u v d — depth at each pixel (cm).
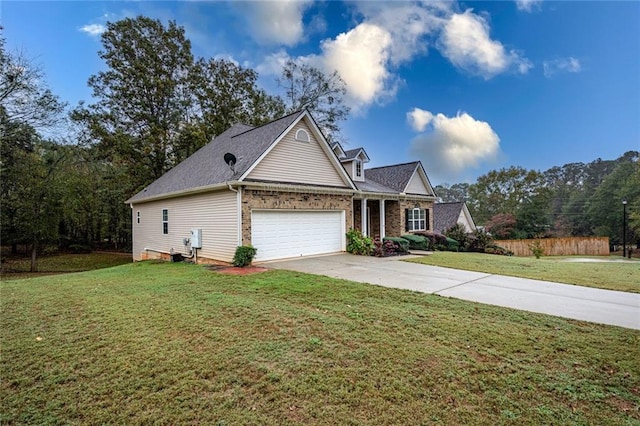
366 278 821
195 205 1270
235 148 1329
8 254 2420
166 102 2292
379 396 288
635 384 312
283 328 449
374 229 2016
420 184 2117
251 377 320
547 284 759
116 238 3003
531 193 3897
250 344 395
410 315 507
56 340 416
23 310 558
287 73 2622
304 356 363
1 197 1869
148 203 1683
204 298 617
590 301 604
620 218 3569
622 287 726
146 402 281
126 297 636
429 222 2153
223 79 2488
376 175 2203
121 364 348
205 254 1212
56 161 2042
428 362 349
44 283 821
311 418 260
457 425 252
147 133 2216
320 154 1323
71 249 2788
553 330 445
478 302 591
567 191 4988
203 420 258
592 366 345
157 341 407
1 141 1708
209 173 1258
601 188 3888
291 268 985
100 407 275
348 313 518
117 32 2134
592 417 263
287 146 1204
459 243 1997
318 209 1286
